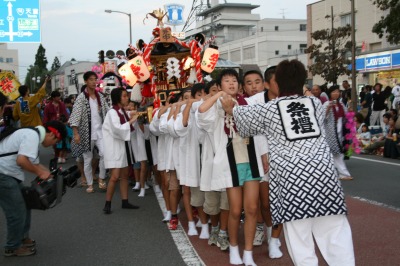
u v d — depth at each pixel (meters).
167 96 8.48
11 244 5.07
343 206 3.25
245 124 3.57
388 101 19.34
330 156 3.37
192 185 5.50
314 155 3.30
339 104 8.90
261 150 4.52
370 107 17.33
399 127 9.51
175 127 5.47
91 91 8.97
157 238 5.73
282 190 3.30
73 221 6.71
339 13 35.47
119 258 5.01
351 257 3.25
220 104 4.39
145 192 8.88
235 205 4.57
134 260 4.93
